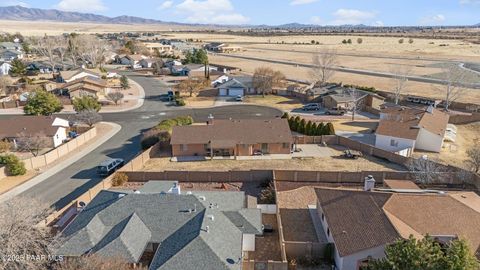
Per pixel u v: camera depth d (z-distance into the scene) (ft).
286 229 110.52
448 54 629.51
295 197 131.95
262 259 95.81
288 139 178.29
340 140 192.75
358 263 84.38
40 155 173.06
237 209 104.78
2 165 155.33
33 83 361.30
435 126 191.72
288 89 331.57
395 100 282.97
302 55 648.79
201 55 505.66
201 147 178.19
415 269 65.21
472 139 205.77
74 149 189.78
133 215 95.81
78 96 302.86
